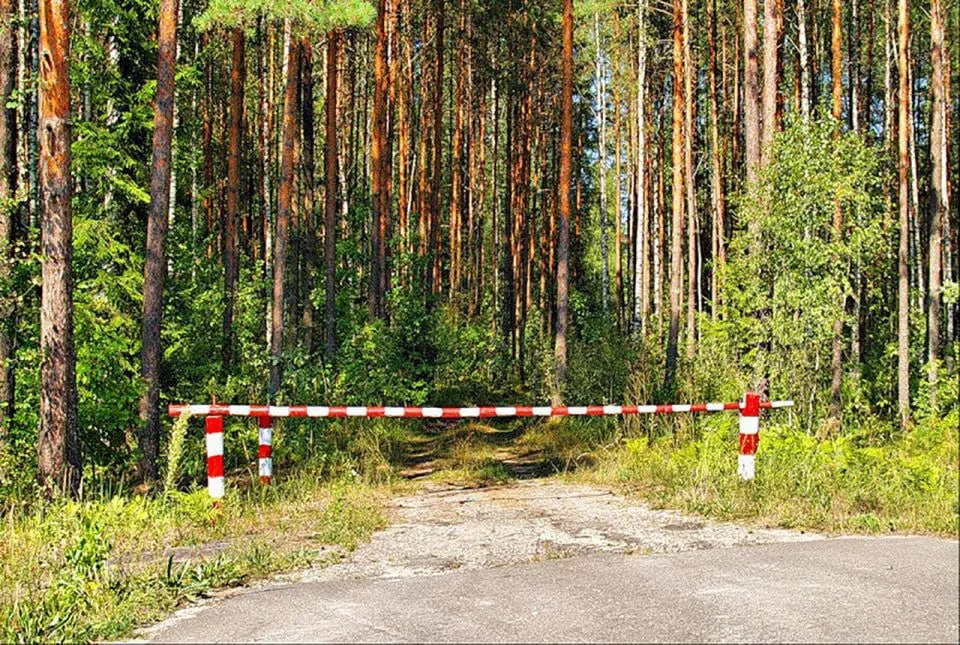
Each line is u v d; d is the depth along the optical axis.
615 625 4.37
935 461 8.87
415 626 4.50
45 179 9.49
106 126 14.86
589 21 31.61
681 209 22.08
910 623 4.25
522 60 33.62
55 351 9.48
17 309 11.66
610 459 11.52
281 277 17.02
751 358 12.59
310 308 23.48
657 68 33.12
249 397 16.78
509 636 4.25
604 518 7.91
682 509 8.15
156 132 11.65
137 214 15.36
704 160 33.09
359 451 14.28
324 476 11.33
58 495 9.12
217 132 34.50
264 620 4.78
